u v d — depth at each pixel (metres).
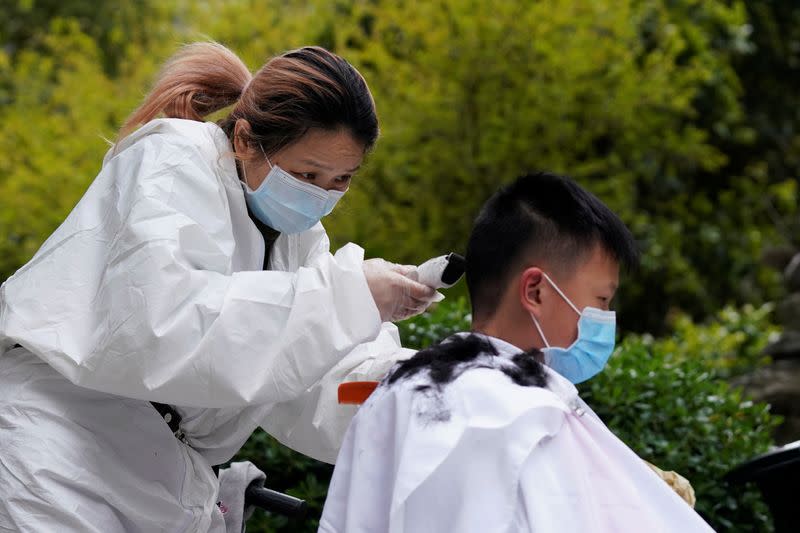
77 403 3.82
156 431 3.93
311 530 5.46
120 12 15.91
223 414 4.11
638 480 3.28
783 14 15.06
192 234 3.66
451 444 3.11
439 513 3.10
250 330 3.53
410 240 11.41
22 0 15.65
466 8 11.39
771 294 13.48
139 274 3.53
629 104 11.45
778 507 5.03
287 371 3.55
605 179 12.09
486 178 11.52
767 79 15.18
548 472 3.12
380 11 11.82
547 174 3.56
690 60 12.90
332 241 11.26
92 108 12.38
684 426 5.79
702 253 13.59
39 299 3.71
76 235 3.78
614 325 3.46
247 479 4.39
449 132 11.52
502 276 3.46
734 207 14.11
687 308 13.23
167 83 4.17
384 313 3.69
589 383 5.80
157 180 3.72
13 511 3.68
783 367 8.96
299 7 13.57
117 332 3.51
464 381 3.21
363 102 3.85
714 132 13.99
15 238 11.92
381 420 3.35
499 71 11.38
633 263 3.53
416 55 11.71
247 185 3.97
